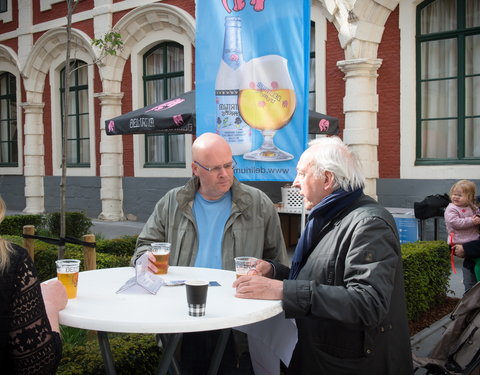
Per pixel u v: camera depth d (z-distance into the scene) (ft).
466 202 16.97
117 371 9.54
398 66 30.32
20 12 50.37
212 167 9.56
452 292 19.57
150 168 42.86
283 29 12.35
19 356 5.20
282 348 7.78
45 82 50.31
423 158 30.71
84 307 6.68
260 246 9.88
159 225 10.31
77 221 33.45
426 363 10.44
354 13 29.76
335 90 32.19
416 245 18.52
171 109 23.88
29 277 5.32
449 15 29.78
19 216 33.60
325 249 7.45
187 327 5.97
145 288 7.50
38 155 51.13
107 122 25.80
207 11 12.81
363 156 30.68
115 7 42.75
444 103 30.27
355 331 7.29
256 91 12.61
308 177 7.74
